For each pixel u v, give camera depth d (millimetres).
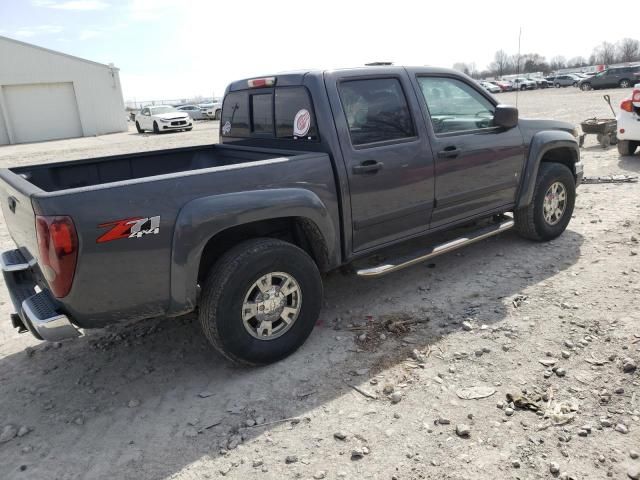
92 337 4082
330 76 3721
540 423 2803
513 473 2486
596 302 4051
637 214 6195
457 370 3322
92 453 2811
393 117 4008
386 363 3453
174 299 3084
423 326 3902
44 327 2840
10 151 22188
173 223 2973
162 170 4684
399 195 4035
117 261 2850
